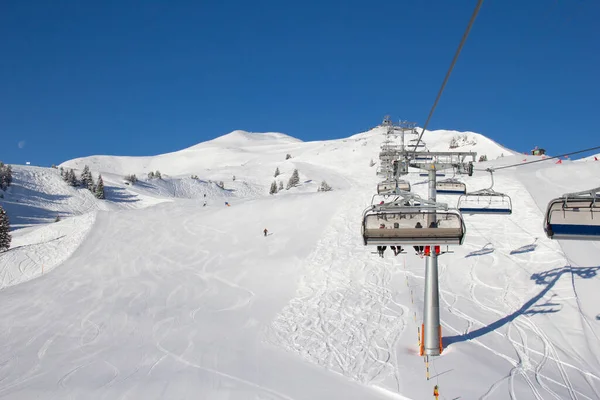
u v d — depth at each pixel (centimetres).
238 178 14475
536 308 2222
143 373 1845
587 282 2370
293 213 4478
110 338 2338
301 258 3447
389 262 3133
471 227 3334
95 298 3091
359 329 2216
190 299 2977
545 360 1778
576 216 1018
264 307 2719
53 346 2252
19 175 11150
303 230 4062
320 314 2491
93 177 12456
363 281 2911
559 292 2328
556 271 2553
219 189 13112
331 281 2991
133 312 2752
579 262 2616
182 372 1827
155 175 13262
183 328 2431
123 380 1780
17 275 4172
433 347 1788
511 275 2619
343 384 1661
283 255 3588
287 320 2459
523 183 4069
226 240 4141
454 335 2002
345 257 3328
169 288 3225
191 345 2162
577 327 2002
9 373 1925
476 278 2658
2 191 10081
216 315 2633
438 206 1287
